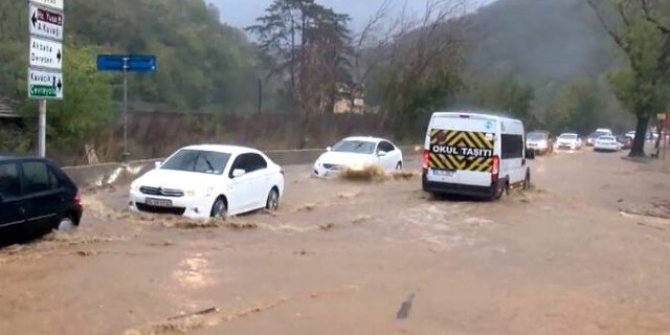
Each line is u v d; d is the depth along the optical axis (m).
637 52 48.47
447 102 52.62
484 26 59.81
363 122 45.44
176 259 9.91
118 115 24.19
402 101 49.88
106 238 11.12
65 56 20.44
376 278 9.40
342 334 6.98
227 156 14.77
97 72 20.59
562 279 9.93
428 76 50.72
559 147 64.19
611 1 49.28
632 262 11.26
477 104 63.53
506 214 16.27
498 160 18.33
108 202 15.55
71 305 7.54
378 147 25.47
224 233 12.19
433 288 9.00
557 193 22.95
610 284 9.71
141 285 8.44
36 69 11.92
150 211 13.42
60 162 19.33
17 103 20.55
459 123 18.56
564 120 100.50
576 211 17.55
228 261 9.98
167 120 26.48
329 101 44.59
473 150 18.42
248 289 8.53
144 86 41.34
